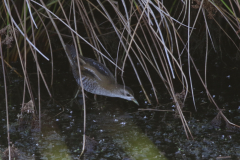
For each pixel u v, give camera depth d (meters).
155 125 7.23
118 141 6.48
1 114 7.72
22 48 11.78
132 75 10.70
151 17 10.61
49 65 11.58
